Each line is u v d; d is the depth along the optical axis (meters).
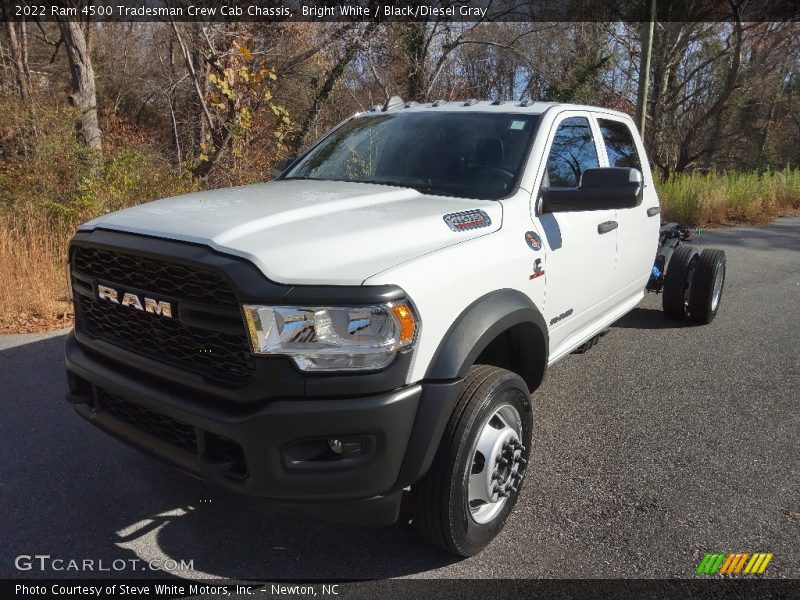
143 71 18.77
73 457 3.79
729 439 4.23
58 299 6.74
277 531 3.20
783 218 16.25
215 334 2.57
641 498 3.54
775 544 3.16
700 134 29.42
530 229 3.52
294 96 15.34
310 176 4.29
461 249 2.97
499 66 19.84
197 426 2.56
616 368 5.51
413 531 3.20
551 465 3.88
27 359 5.23
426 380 2.71
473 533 2.98
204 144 11.14
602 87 23.36
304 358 2.44
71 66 11.09
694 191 14.89
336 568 2.95
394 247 2.78
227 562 2.96
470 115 4.22
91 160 8.66
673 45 24.27
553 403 4.78
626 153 5.10
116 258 2.84
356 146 4.36
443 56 17.38
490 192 3.65
